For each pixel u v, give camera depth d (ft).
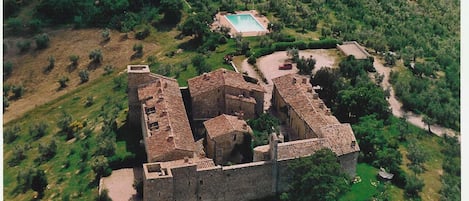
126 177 536.83
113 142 572.92
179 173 479.82
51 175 573.74
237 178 497.46
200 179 487.61
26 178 577.02
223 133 540.11
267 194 512.22
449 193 545.85
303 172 492.13
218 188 495.82
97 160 543.39
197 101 605.73
